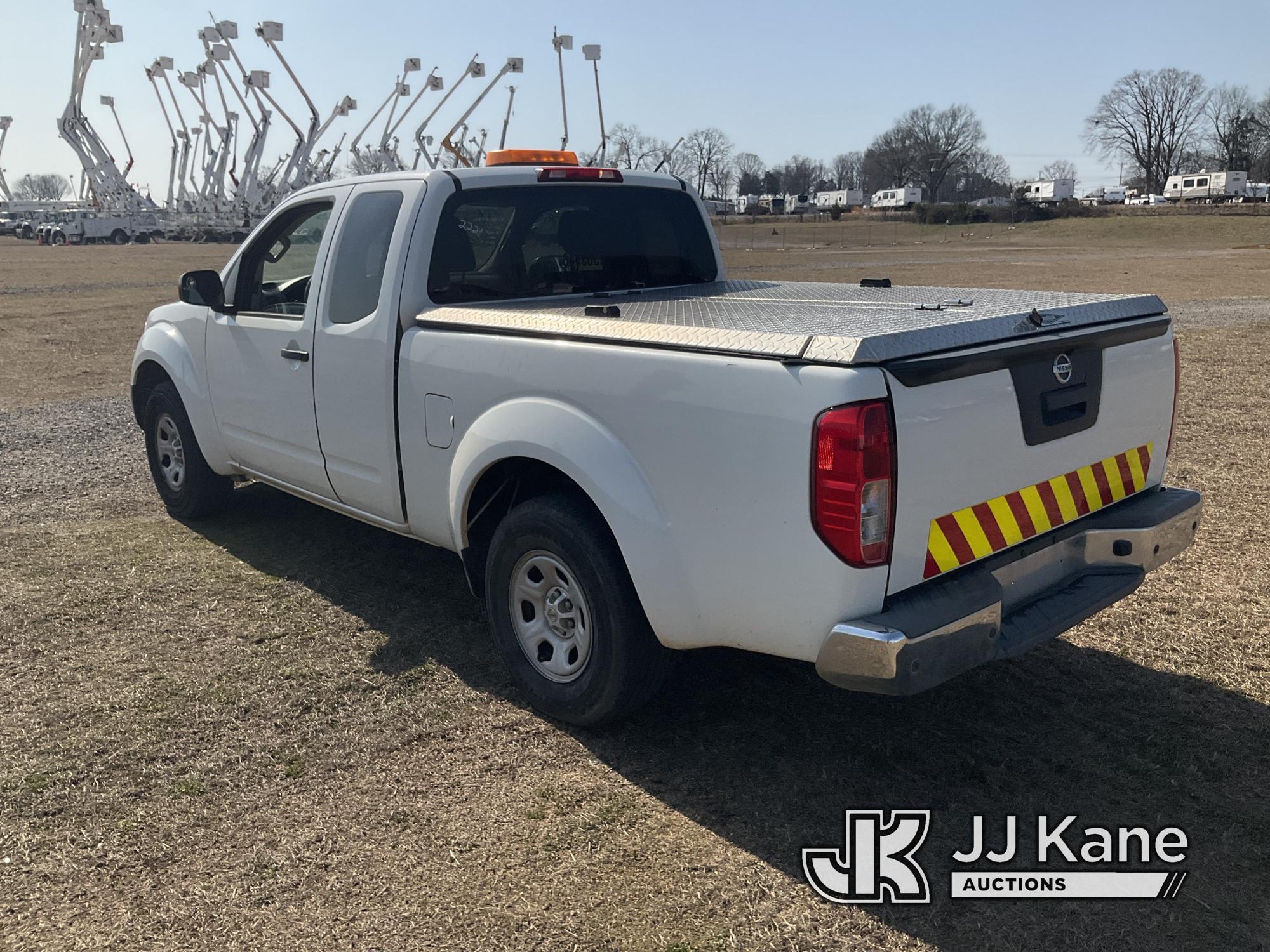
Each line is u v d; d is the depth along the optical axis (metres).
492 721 3.55
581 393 3.19
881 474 2.58
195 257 43.78
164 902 2.64
